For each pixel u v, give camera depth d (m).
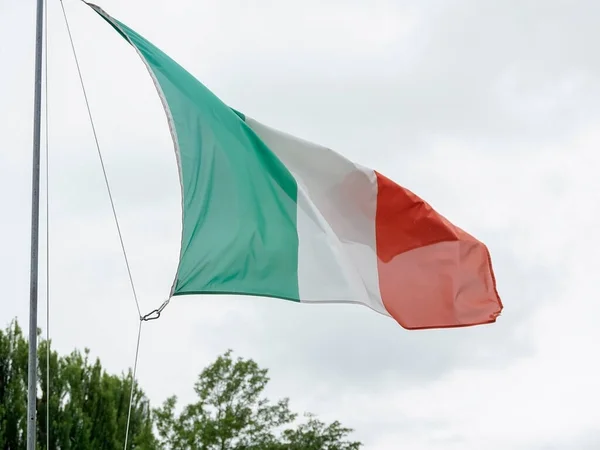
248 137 12.61
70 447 39.31
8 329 39.84
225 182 12.17
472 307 13.84
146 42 12.59
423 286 13.79
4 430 37.75
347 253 13.78
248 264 11.95
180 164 12.00
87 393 41.72
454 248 13.94
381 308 13.61
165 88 12.32
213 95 12.62
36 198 11.66
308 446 35.53
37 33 12.23
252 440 33.81
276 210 12.43
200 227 11.83
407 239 13.85
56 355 40.69
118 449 41.66
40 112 12.01
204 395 34.38
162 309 11.18
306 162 13.64
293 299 12.12
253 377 34.75
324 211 13.72
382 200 13.84
